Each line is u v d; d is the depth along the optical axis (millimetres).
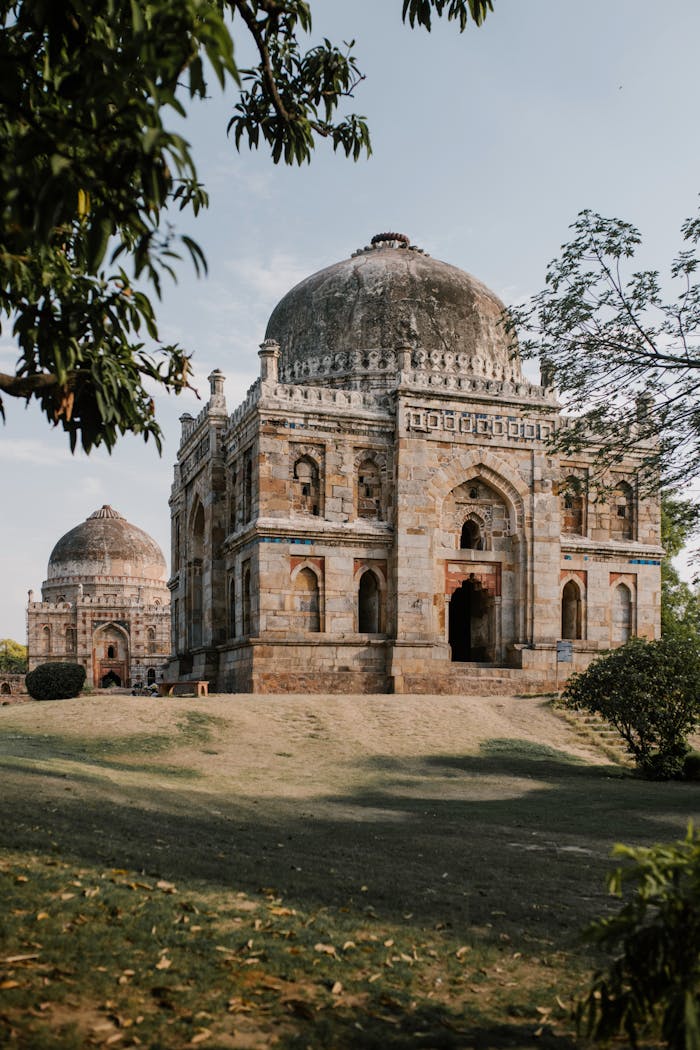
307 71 11625
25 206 6172
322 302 40938
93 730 25672
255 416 34969
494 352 40688
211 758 23719
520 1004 7250
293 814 16609
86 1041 5809
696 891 5895
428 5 11234
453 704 31422
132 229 7867
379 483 36219
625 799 20641
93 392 9109
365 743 26703
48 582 88125
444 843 14430
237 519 37844
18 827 11695
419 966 7969
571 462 38125
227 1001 6703
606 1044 6199
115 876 9852
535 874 12273
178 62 6086
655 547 39188
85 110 6410
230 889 9922
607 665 26094
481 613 37562
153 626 81875
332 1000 6949
